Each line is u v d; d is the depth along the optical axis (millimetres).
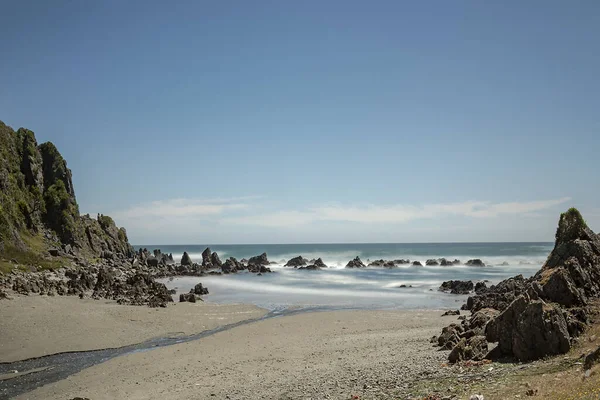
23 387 25391
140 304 52469
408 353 26719
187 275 99500
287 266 126312
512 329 20891
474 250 168000
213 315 47969
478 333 26109
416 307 52438
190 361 29750
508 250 164250
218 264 124688
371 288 71688
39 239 80000
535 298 23609
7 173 79312
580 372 14750
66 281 62906
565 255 29719
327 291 68750
